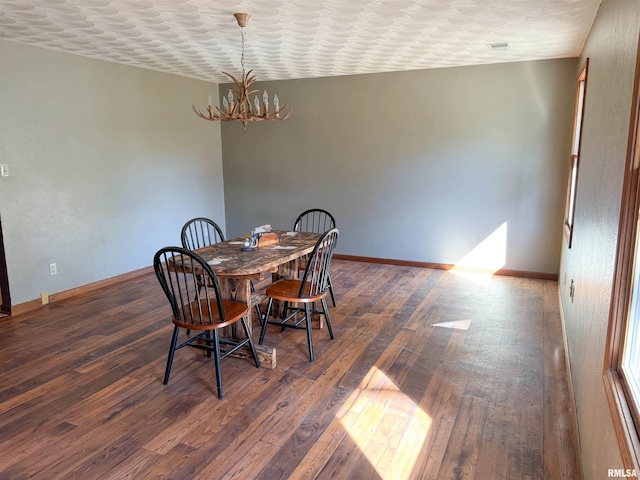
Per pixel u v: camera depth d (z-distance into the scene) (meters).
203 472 2.03
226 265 2.91
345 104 5.66
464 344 3.34
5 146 3.86
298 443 2.22
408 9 3.00
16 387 2.76
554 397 2.62
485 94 4.98
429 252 5.55
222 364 3.05
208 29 3.50
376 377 2.86
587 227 2.60
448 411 2.49
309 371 2.94
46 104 4.16
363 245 5.89
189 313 2.82
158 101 5.37
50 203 4.27
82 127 4.50
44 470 2.04
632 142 1.46
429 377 2.86
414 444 2.21
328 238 3.18
